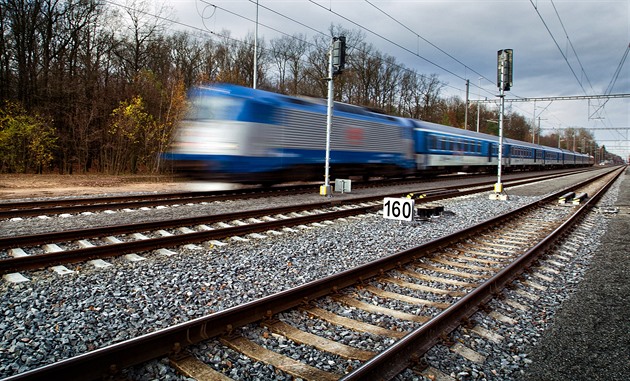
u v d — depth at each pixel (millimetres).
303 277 5809
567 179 33250
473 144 32781
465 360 3705
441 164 27594
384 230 9352
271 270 6090
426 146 25219
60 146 26547
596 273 6527
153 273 5711
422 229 9625
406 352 3617
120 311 4422
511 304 5094
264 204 12609
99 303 4629
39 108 26750
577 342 4133
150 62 38188
